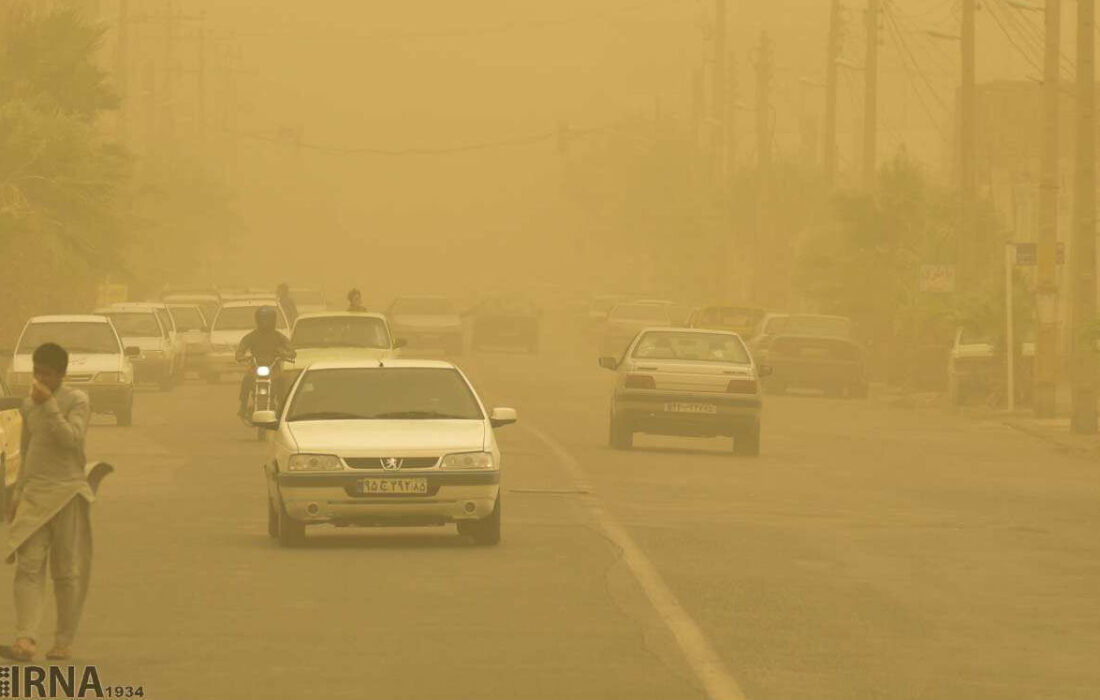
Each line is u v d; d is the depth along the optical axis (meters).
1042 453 70.88
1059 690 25.31
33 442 26.70
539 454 62.72
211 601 31.64
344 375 41.16
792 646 28.16
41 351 26.77
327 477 37.78
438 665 26.23
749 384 64.38
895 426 84.38
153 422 77.62
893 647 28.28
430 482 37.91
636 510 46.47
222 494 49.59
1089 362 79.44
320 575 34.69
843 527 43.97
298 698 24.06
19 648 26.14
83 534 26.73
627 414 64.56
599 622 29.83
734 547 39.56
